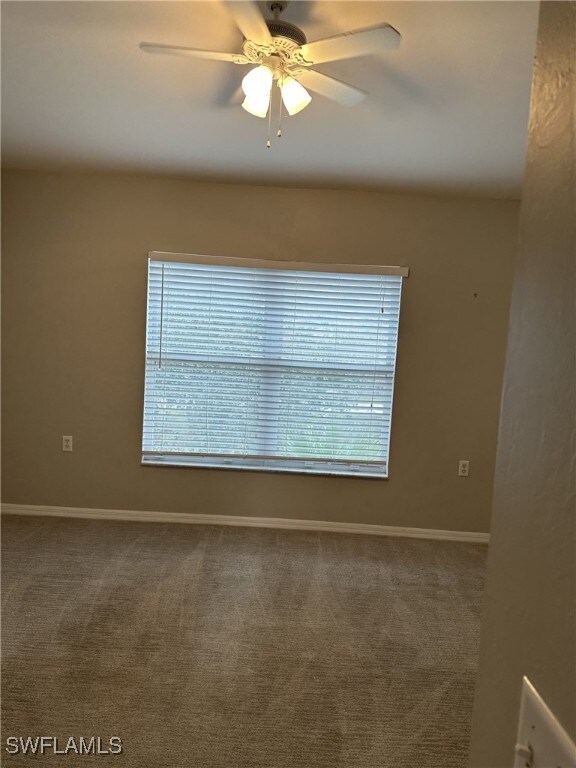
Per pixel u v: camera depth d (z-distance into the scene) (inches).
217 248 158.7
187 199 157.1
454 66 87.8
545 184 22.0
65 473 163.6
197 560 141.9
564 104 20.7
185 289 159.9
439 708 91.5
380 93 98.3
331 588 131.5
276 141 123.6
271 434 165.2
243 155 133.8
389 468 165.2
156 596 122.3
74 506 164.7
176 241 158.2
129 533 156.0
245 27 73.0
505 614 24.0
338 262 159.5
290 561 145.0
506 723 23.5
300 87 84.7
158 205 156.9
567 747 18.2
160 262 158.7
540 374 21.7
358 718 88.2
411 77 92.0
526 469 22.5
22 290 157.9
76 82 100.0
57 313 159.0
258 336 162.4
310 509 166.4
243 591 127.2
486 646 25.9
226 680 95.3
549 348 21.1
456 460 164.7
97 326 159.9
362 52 75.6
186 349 161.9
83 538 150.8
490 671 25.4
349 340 162.7
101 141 130.0
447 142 118.3
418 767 79.0
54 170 154.3
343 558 148.9
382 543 160.9
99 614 113.5
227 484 165.3
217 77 96.0
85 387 161.5
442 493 165.8
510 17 74.5
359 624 116.1
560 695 19.1
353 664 102.1
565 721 18.6
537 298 22.3
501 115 103.8
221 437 164.6
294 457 165.3
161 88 101.0
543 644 20.6
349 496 166.1
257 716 87.3
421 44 82.5
